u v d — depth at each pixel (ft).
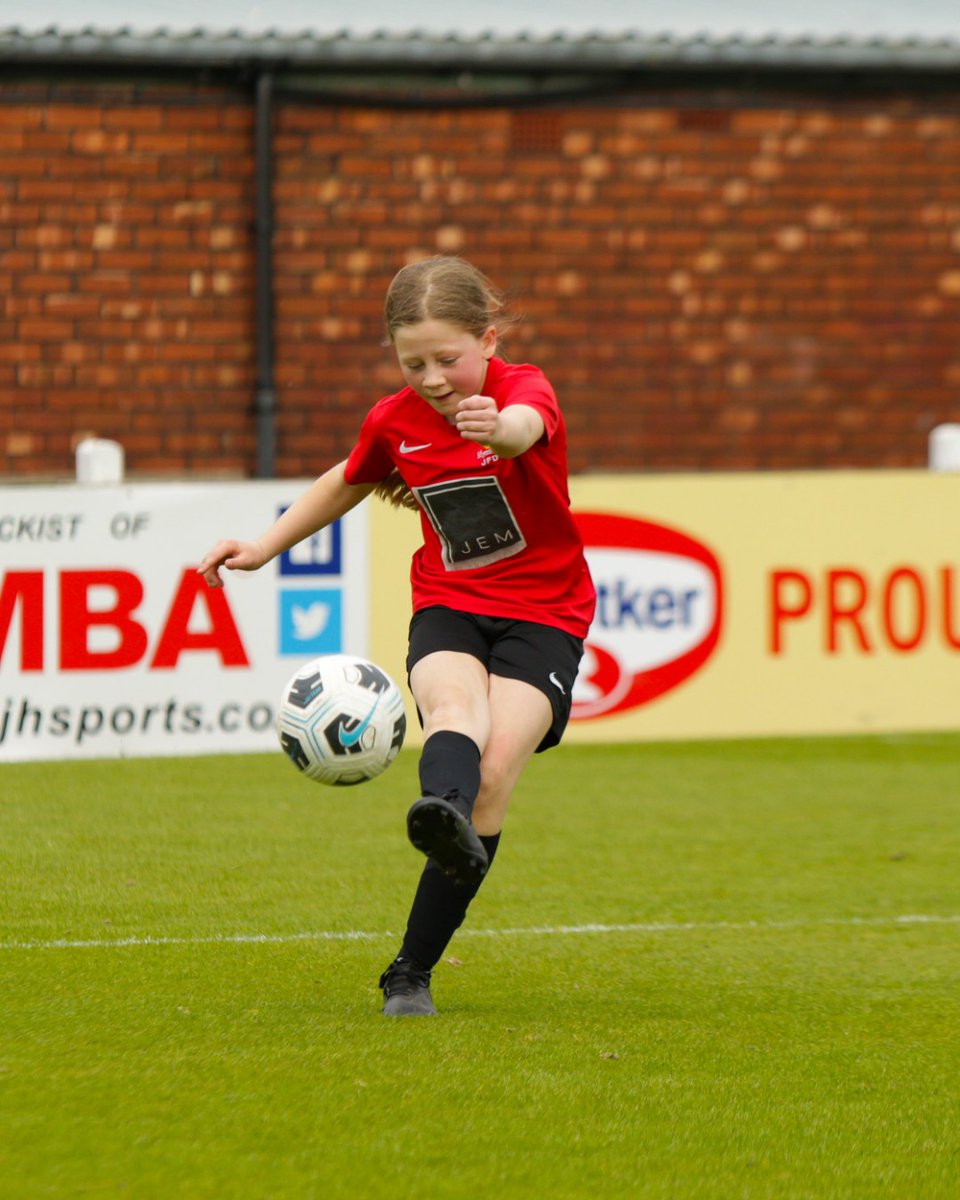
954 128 167.84
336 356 159.84
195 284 157.28
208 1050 52.54
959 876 86.28
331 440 160.15
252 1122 45.91
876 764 122.42
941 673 133.59
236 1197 40.70
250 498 121.29
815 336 167.12
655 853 90.99
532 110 161.68
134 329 156.66
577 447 164.04
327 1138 44.86
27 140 154.40
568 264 163.02
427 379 51.98
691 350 165.27
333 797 105.29
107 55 152.46
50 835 91.71
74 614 118.42
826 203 166.50
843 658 132.36
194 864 84.64
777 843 94.32
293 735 56.44
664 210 164.14
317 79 158.30
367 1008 58.39
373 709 56.29
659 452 165.37
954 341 169.37
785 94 165.27
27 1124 45.34
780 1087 50.98
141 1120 45.83
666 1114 48.03
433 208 160.76
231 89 156.97
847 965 67.51
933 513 133.39
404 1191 41.39
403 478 56.24
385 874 82.94
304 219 158.92
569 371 163.53
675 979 64.69
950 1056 54.70
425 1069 51.13
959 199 168.25
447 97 160.35
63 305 155.53
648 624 129.49
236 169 157.38
